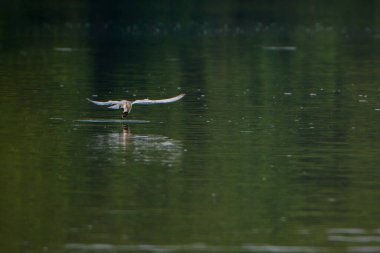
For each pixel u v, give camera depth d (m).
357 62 44.81
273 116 29.31
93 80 37.50
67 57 45.22
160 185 21.16
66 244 17.50
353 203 19.88
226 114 29.62
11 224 18.55
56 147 24.59
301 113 29.92
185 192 20.64
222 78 38.66
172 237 17.88
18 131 26.58
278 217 19.02
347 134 26.52
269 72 40.81
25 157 23.53
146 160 23.27
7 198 20.16
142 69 41.34
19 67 40.97
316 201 20.02
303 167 22.77
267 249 17.28
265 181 21.52
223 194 20.50
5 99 32.03
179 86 36.19
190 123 28.02
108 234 18.05
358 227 18.38
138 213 19.22
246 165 22.89
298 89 35.47
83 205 19.70
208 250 17.25
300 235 17.97
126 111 25.44
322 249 17.23
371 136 26.25
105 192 20.62
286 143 25.30
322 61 45.22
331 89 35.53
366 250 17.16
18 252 17.12
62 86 35.53
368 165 22.94
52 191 20.66
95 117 28.89
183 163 23.05
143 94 33.91
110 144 24.98
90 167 22.62
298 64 43.88
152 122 28.14
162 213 19.20
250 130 27.00
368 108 30.91
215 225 18.53
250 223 18.62
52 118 28.59
